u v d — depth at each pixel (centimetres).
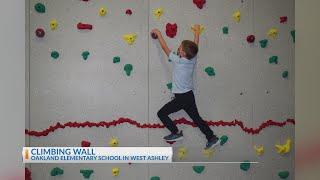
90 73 279
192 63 272
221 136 289
